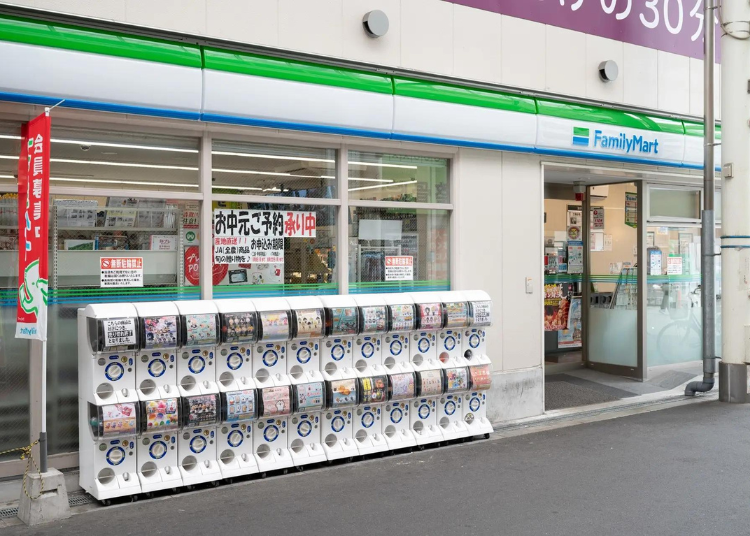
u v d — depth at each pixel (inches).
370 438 281.4
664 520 212.7
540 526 208.8
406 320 283.6
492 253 341.4
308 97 277.0
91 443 233.0
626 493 237.1
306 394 261.0
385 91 296.8
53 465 248.8
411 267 323.6
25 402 245.1
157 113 248.4
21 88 223.1
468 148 331.9
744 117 374.9
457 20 327.9
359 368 280.2
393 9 308.5
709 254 395.9
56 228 248.8
